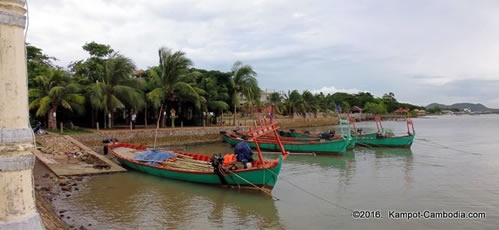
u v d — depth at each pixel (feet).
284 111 262.26
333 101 350.23
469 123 354.95
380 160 98.02
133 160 76.69
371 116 401.49
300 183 69.51
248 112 203.10
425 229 45.06
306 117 285.43
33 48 149.38
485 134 191.72
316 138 121.60
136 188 63.62
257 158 100.58
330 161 96.37
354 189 64.54
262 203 55.88
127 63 126.62
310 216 50.01
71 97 115.85
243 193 60.90
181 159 77.05
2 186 14.73
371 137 123.24
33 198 16.06
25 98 15.62
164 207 53.67
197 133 140.67
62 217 47.32
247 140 115.65
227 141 129.90
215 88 163.53
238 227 46.03
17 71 15.12
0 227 14.55
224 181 62.75
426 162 94.38
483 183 68.69
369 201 56.95
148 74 153.99
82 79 130.82
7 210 14.84
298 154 107.45
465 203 55.57
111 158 93.15
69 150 91.35
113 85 125.18
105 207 53.06
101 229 44.14
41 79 111.86
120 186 64.75
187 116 170.09
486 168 84.94
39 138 97.76
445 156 105.09
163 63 142.00
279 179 73.05
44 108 108.88
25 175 15.43
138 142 122.72
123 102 130.31
